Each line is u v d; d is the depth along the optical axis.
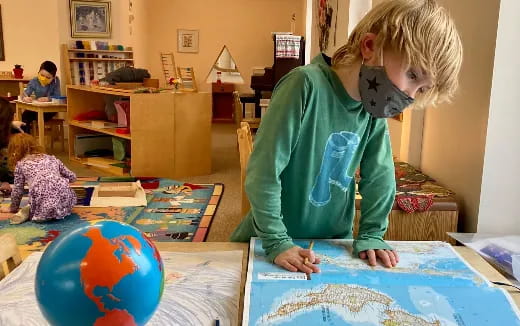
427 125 2.33
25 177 3.26
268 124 1.06
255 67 9.01
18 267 1.02
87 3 7.02
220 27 9.52
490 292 0.90
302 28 9.35
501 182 1.70
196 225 3.25
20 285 0.94
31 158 3.29
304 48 7.33
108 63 7.28
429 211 1.85
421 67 0.92
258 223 1.07
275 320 0.80
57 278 0.58
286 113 1.04
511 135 1.67
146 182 4.38
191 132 4.66
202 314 0.85
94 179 4.50
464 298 0.88
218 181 4.55
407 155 2.47
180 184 4.33
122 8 7.23
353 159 1.18
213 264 1.04
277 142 1.04
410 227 1.86
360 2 3.78
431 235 1.87
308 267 0.99
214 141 6.95
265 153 1.04
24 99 5.64
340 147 1.14
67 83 6.93
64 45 6.87
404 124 2.57
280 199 1.10
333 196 1.20
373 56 0.98
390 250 1.09
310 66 1.10
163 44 9.49
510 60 1.62
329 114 1.09
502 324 0.80
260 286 0.92
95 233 0.62
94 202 3.69
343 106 1.09
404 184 2.06
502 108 1.65
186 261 1.06
